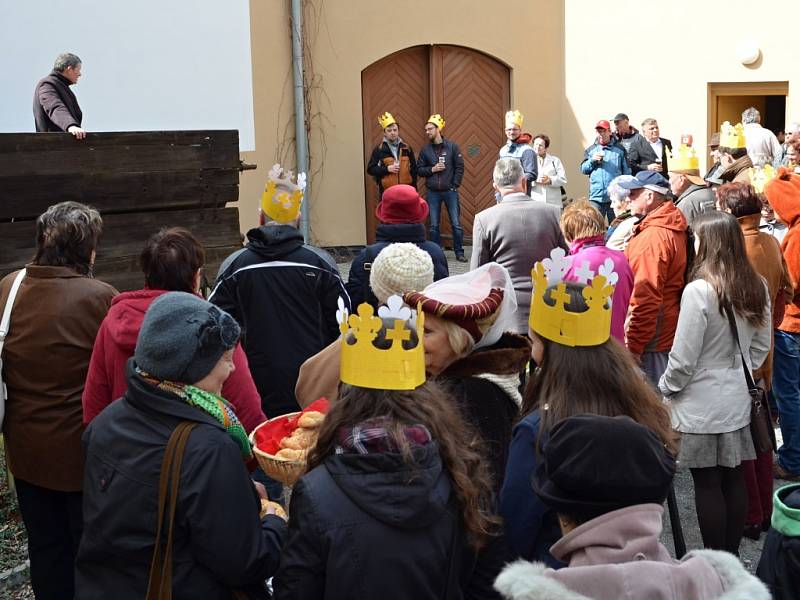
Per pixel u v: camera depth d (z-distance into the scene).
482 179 14.52
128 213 5.56
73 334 3.62
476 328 2.90
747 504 4.29
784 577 2.28
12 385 3.69
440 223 13.54
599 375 2.51
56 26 8.55
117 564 2.50
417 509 2.13
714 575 1.84
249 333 4.19
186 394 2.53
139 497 2.45
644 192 5.21
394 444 2.17
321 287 4.23
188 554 2.46
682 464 4.15
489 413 2.81
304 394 3.27
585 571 1.80
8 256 5.05
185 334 2.51
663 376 4.19
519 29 14.28
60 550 3.82
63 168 5.26
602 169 12.29
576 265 4.63
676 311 4.72
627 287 4.69
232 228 6.03
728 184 4.93
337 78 13.25
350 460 2.16
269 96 12.66
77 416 3.64
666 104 13.41
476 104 14.32
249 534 2.46
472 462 2.30
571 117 14.51
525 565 1.86
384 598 2.12
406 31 13.65
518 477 2.52
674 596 1.76
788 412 5.46
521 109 14.44
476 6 14.02
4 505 5.18
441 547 2.19
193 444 2.46
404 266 3.20
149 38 9.17
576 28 14.28
